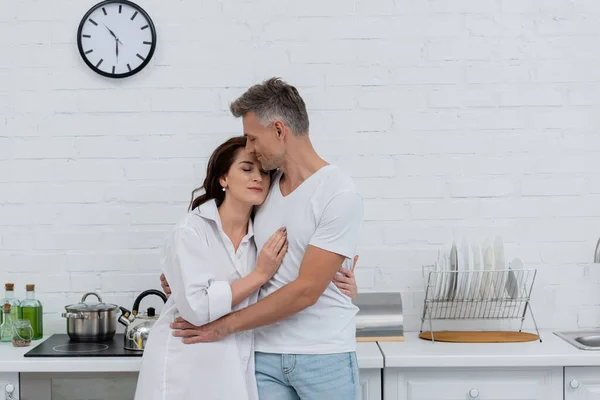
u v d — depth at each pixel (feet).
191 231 6.74
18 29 9.48
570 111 9.56
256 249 7.06
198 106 9.50
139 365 7.75
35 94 9.49
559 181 9.59
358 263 9.55
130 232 9.52
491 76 9.56
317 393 6.66
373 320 8.84
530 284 9.59
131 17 9.41
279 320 6.53
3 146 9.50
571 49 9.56
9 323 8.94
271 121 6.53
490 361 7.87
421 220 9.57
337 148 9.53
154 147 9.50
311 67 9.51
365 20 9.51
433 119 9.54
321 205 6.50
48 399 7.91
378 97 9.53
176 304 6.67
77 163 9.51
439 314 9.59
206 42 9.50
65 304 9.53
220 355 6.70
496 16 9.54
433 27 9.53
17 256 9.52
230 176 6.82
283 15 9.48
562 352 8.02
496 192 9.57
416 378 8.04
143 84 9.50
